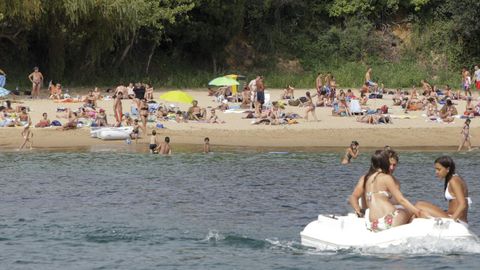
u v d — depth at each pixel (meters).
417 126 73.06
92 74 110.69
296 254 30.38
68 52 109.38
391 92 101.81
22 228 35.19
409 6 129.00
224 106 82.19
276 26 126.31
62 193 44.16
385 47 126.44
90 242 32.78
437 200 41.94
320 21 129.50
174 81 113.81
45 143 65.06
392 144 66.75
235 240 32.94
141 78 113.69
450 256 28.92
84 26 101.94
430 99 79.25
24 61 109.69
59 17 100.50
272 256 30.27
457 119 77.19
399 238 29.19
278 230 34.91
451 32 124.81
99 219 37.22
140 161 57.16
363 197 30.30
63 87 106.62
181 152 61.72
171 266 29.22
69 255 30.75
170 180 48.88
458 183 29.61
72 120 69.62
